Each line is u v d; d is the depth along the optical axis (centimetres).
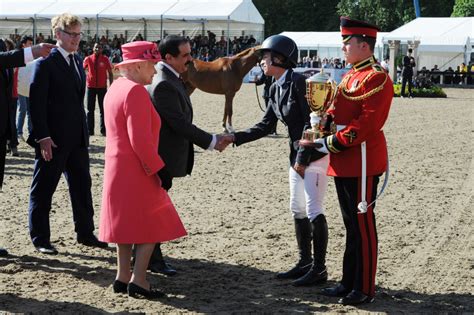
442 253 712
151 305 549
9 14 3962
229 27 4172
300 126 591
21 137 1477
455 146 1549
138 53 552
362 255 552
